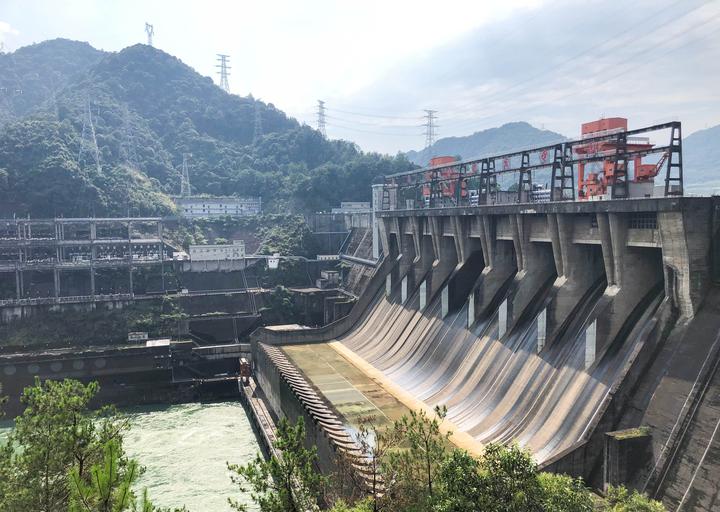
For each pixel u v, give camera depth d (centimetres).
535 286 6303
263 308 12012
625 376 4059
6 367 8756
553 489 2577
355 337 9575
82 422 2988
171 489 5712
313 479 2466
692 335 4009
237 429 7519
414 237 9206
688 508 3275
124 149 19375
